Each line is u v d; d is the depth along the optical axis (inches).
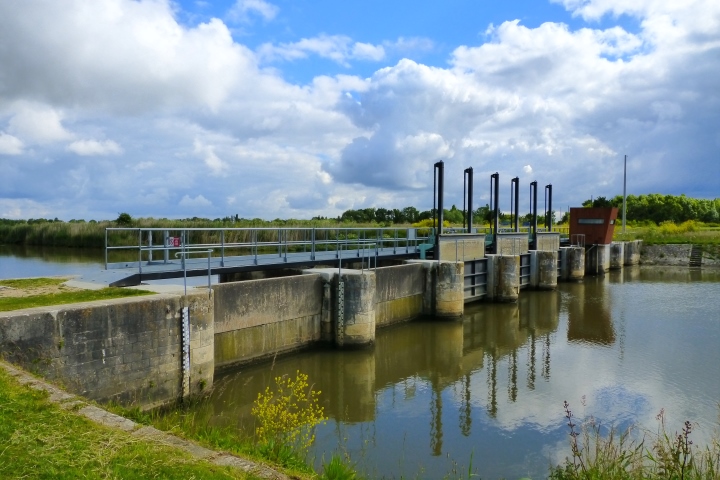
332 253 936.3
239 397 557.6
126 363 463.5
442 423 524.7
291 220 2044.8
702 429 510.0
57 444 219.9
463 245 1219.2
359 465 422.3
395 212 2955.2
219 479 210.4
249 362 660.7
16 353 392.8
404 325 975.6
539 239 1651.1
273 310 692.7
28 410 255.1
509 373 705.0
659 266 2201.0
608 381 667.4
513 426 518.6
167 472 209.3
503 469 428.1
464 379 676.1
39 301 468.8
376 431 500.1
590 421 494.3
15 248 2284.7
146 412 476.4
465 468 427.2
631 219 3914.9
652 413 557.0
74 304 446.0
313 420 413.4
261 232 1750.7
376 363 736.3
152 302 483.5
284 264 804.0
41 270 1407.5
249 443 301.6
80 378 431.2
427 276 1032.8
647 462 396.8
